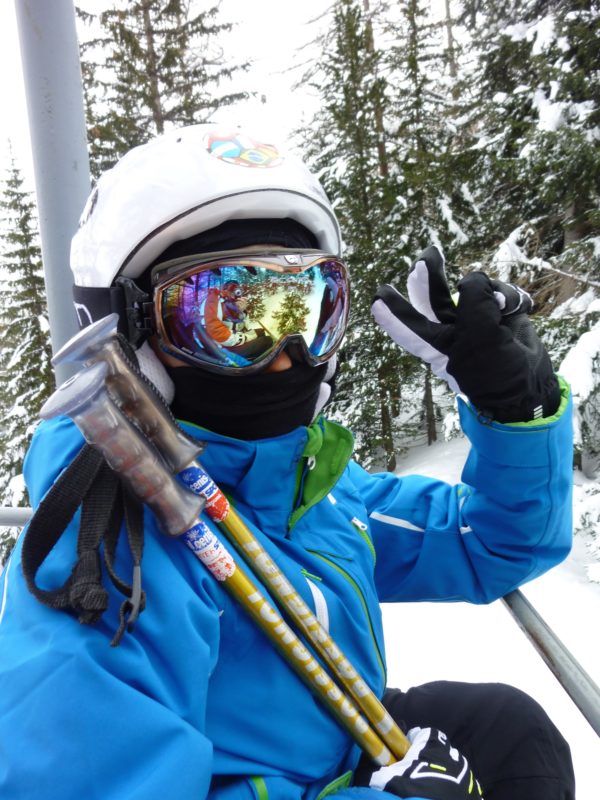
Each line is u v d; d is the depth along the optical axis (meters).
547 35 6.25
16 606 0.68
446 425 7.74
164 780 0.58
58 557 0.69
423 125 10.06
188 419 0.93
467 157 7.45
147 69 12.17
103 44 11.77
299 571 0.90
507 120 7.00
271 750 0.81
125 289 0.86
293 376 0.92
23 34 1.43
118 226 0.85
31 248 13.09
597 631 4.19
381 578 1.29
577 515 5.30
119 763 0.59
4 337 13.11
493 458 1.08
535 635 0.98
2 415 13.51
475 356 1.01
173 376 0.91
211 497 0.81
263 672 0.82
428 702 1.12
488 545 1.20
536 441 1.06
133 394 0.70
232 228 0.88
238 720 0.79
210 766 0.63
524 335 1.13
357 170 9.58
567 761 1.04
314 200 0.94
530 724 1.05
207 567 0.78
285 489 0.95
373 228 9.80
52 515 0.66
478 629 3.78
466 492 1.28
